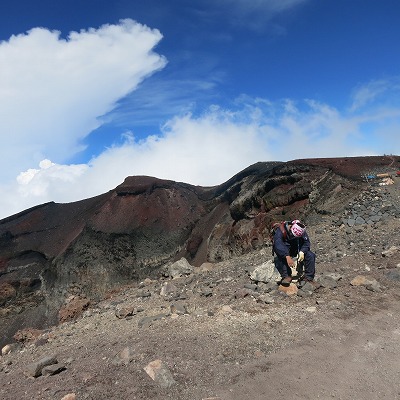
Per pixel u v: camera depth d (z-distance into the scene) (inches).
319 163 1167.6
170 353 219.5
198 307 317.7
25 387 198.1
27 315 1587.1
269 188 1264.8
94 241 1856.5
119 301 422.9
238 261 603.5
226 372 198.5
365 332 243.0
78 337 291.6
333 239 591.2
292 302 301.1
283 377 193.6
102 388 186.7
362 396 178.9
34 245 2020.2
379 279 340.2
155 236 1861.5
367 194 812.0
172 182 2257.6
